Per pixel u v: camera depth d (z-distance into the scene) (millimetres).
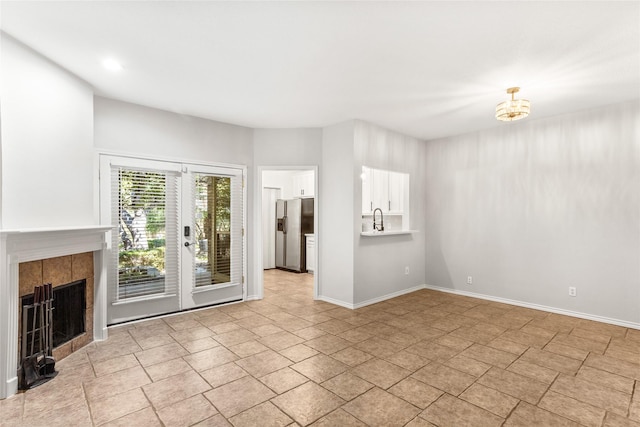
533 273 4312
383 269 4746
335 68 2838
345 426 1885
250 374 2492
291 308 4270
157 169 3826
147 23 2164
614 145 3682
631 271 3572
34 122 2504
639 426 1894
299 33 2287
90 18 2104
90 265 3113
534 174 4305
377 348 2984
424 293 5156
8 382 2182
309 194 7035
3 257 2164
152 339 3188
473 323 3689
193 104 3711
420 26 2195
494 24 2162
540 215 4250
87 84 3086
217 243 4379
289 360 2734
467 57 2625
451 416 1979
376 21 2141
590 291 3846
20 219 2371
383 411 2027
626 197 3605
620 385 2344
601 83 3105
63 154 2785
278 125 4590
